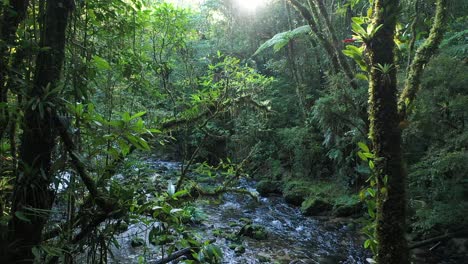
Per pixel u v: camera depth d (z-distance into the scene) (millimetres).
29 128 1257
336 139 5891
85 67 1485
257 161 8039
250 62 9531
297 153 7312
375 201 1741
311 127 7340
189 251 1975
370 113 1666
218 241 4574
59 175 1331
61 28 1322
